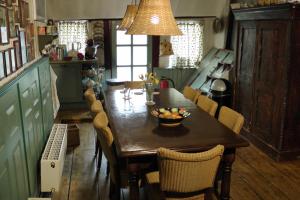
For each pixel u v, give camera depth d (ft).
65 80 18.11
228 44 19.06
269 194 9.75
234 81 15.38
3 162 5.78
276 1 12.24
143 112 9.94
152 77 11.21
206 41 21.11
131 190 7.35
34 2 11.57
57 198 9.43
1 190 5.56
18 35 8.33
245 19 13.94
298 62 11.35
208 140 7.45
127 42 20.36
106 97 12.06
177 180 6.43
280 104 11.78
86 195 9.66
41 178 8.80
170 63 21.11
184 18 20.24
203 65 20.36
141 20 7.23
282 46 11.52
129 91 12.94
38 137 9.73
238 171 11.25
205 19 20.68
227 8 18.99
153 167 7.39
